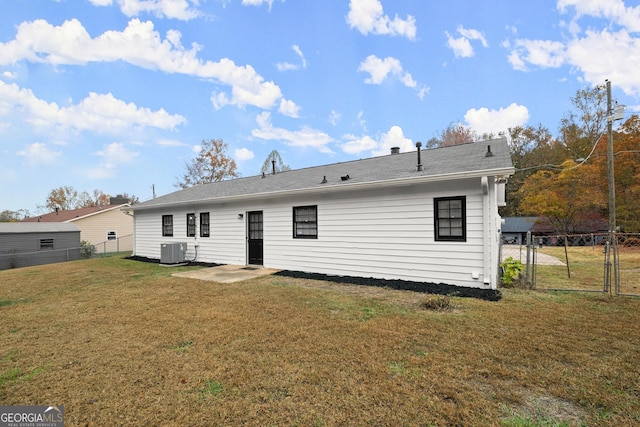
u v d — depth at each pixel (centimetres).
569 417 237
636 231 1880
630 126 1939
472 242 661
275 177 1326
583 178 2098
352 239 835
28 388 290
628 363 322
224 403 261
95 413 251
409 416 240
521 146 3222
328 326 445
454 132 3562
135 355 358
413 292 657
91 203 4931
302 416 242
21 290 764
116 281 856
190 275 927
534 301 572
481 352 351
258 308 546
